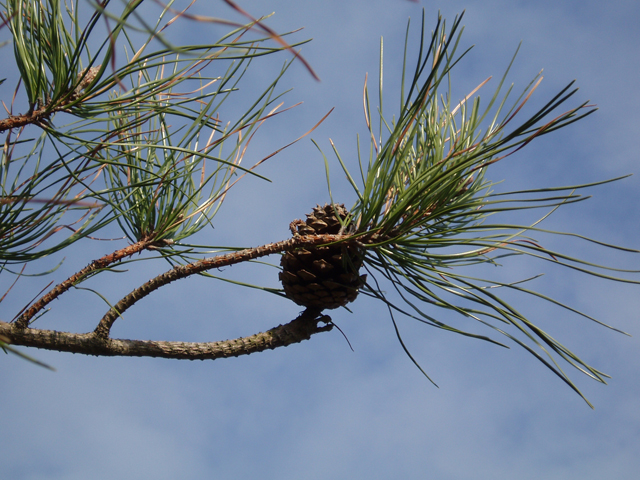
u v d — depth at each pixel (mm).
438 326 896
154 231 958
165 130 968
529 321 872
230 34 889
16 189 902
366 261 930
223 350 920
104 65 872
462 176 888
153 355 913
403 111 887
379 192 910
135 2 857
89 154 885
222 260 912
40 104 882
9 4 876
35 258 909
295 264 931
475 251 929
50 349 901
